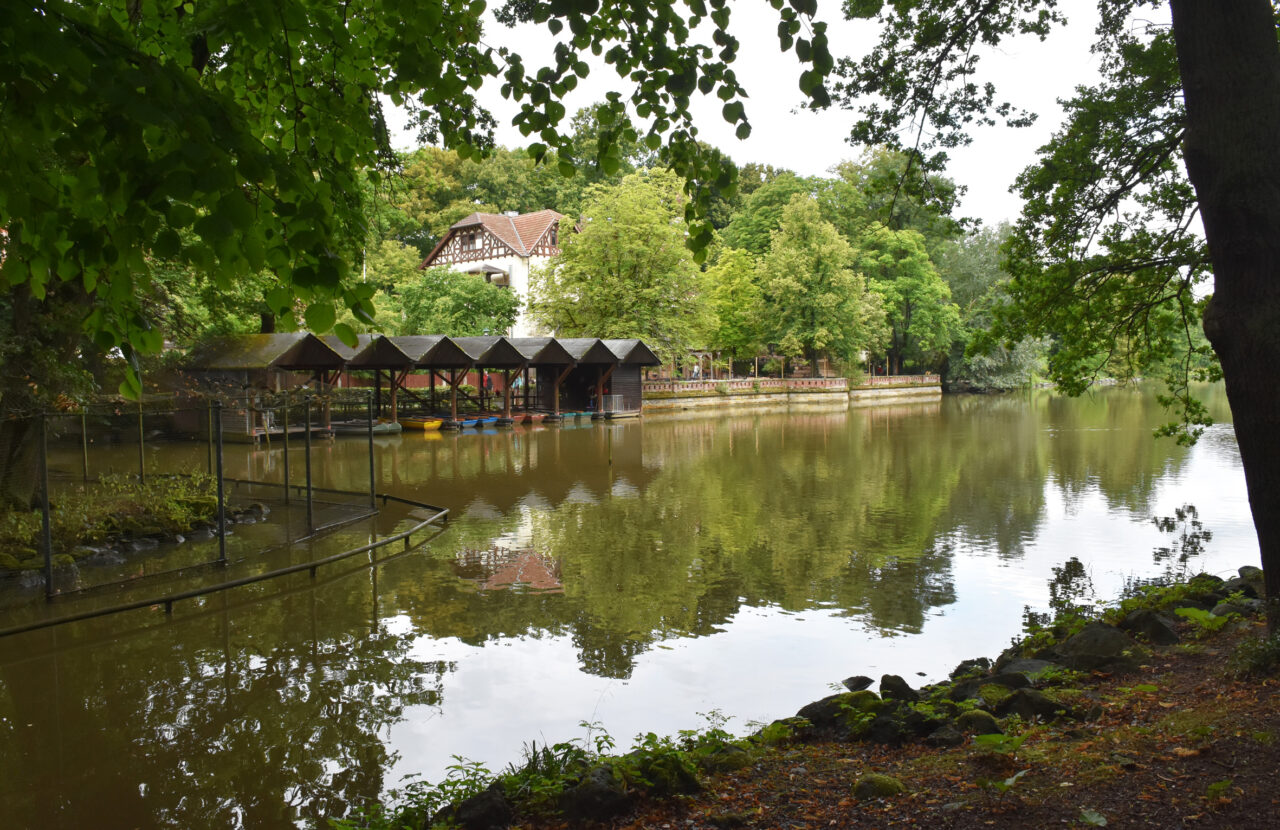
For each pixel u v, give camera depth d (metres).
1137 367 12.84
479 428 34.56
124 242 2.36
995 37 9.24
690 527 14.46
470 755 6.18
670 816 4.09
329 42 3.82
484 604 10.00
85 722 6.86
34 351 12.37
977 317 66.12
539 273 46.22
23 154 2.31
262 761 6.15
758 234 66.69
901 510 15.85
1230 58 5.03
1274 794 3.38
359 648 8.53
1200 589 7.84
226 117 2.36
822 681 7.49
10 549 10.87
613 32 4.28
